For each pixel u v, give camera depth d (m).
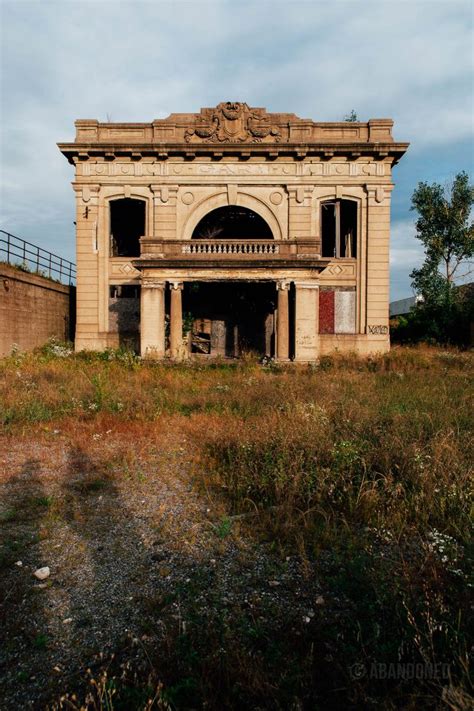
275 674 2.97
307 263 19.78
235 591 3.91
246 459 6.60
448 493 5.23
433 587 3.70
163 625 3.47
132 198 24.00
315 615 3.58
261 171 23.81
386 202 23.62
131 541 4.79
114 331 24.09
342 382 14.10
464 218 31.47
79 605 3.74
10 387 12.05
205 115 23.69
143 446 8.08
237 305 25.09
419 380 14.45
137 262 19.97
